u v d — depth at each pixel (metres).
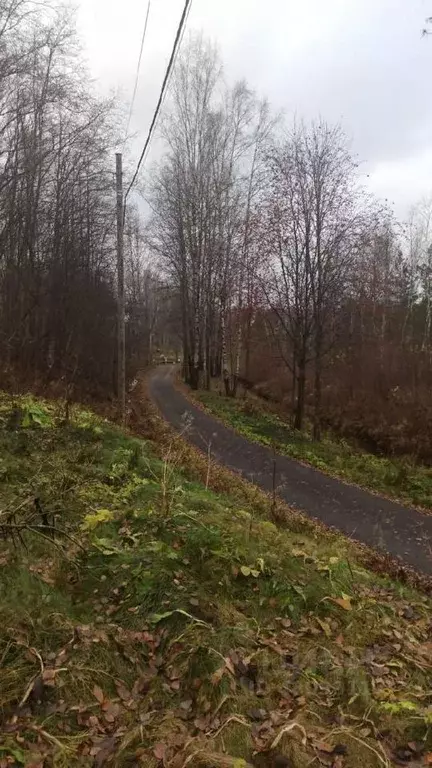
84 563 4.85
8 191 14.59
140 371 43.19
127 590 4.43
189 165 25.16
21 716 3.03
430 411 16.45
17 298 17.33
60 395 13.33
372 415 18.16
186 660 3.68
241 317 25.64
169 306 59.25
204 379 30.03
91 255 21.98
